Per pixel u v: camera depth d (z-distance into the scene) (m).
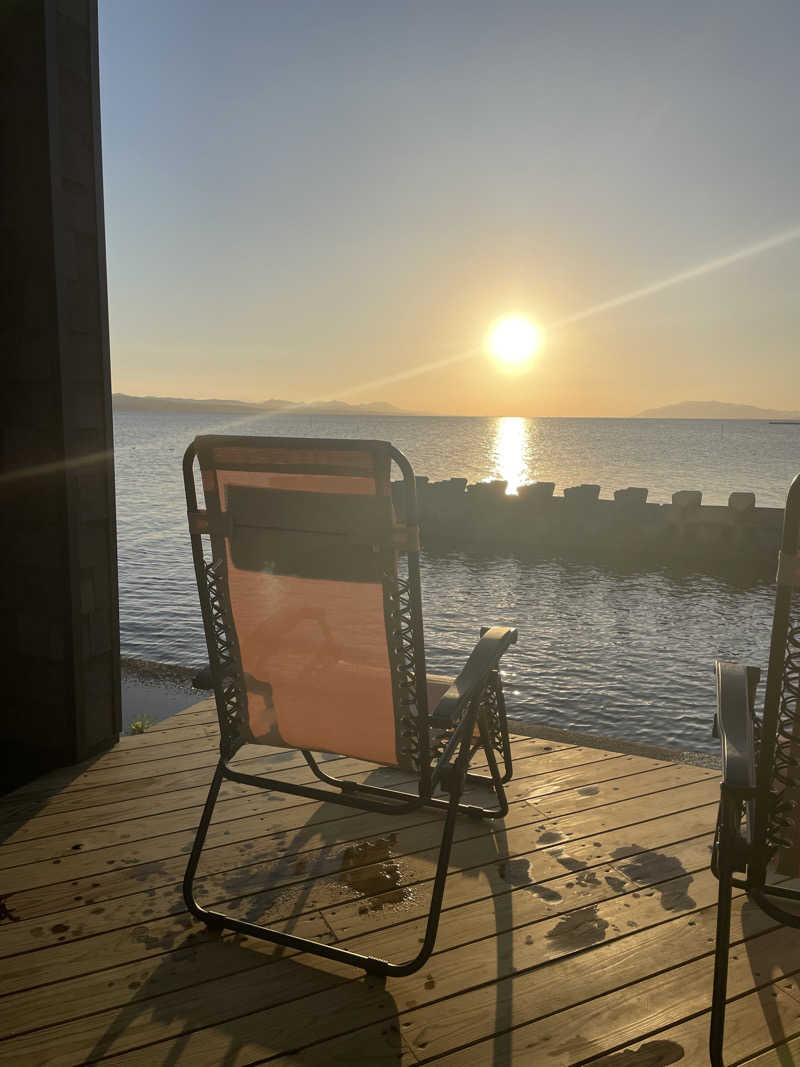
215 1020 1.76
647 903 2.21
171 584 17.06
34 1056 1.65
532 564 20.80
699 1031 1.74
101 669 3.21
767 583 18.34
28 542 3.04
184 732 3.46
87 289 3.01
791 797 1.47
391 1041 1.70
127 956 1.98
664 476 55.12
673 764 3.14
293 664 2.03
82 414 3.01
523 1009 1.80
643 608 15.89
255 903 2.20
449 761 2.02
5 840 2.53
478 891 2.27
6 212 2.88
